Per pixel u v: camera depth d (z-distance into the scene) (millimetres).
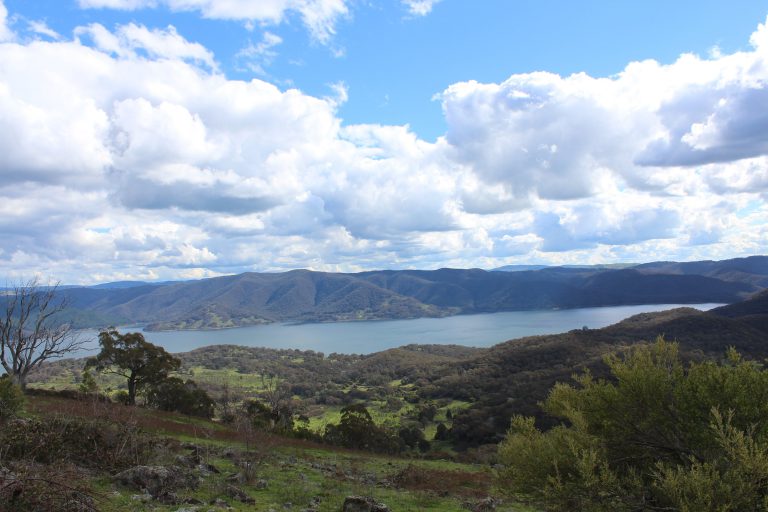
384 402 129750
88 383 37062
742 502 7121
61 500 7242
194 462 13625
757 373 9031
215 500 9773
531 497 10109
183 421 33125
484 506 13719
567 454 9438
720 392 9078
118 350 45781
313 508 10812
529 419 11430
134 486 9656
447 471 22797
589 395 10695
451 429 83250
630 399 9945
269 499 11219
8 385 15727
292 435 40656
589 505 8547
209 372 167125
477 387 126062
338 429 50281
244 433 16938
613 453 9875
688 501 7309
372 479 17844
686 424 9359
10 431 10367
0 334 35000
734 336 115750
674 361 10312
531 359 138875
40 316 37250
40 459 10062
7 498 6828
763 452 7387
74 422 11734
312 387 150750
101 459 10922
